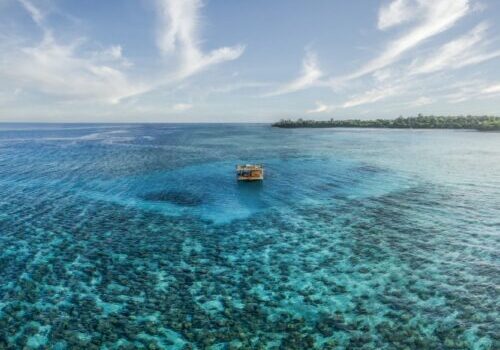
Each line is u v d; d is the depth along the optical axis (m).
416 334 17.06
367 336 16.98
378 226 32.28
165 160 75.06
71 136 169.62
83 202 40.81
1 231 31.25
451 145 106.06
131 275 23.25
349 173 58.31
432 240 28.66
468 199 40.62
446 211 36.22
